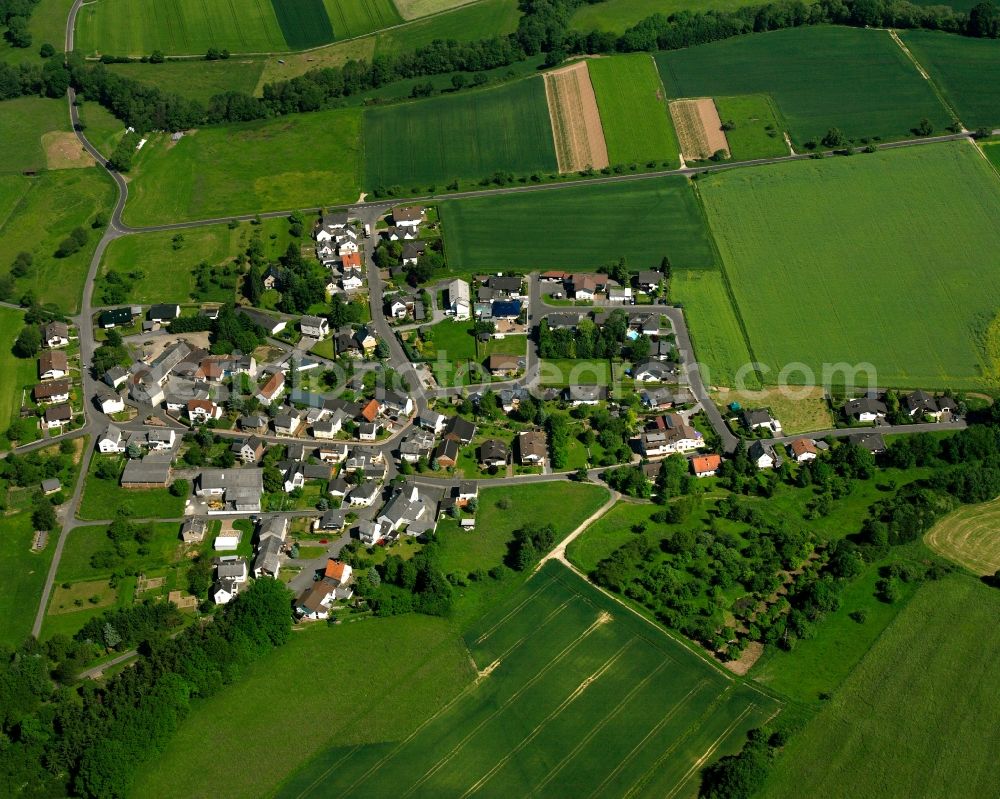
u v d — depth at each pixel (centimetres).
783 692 19225
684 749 18300
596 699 19188
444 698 19300
